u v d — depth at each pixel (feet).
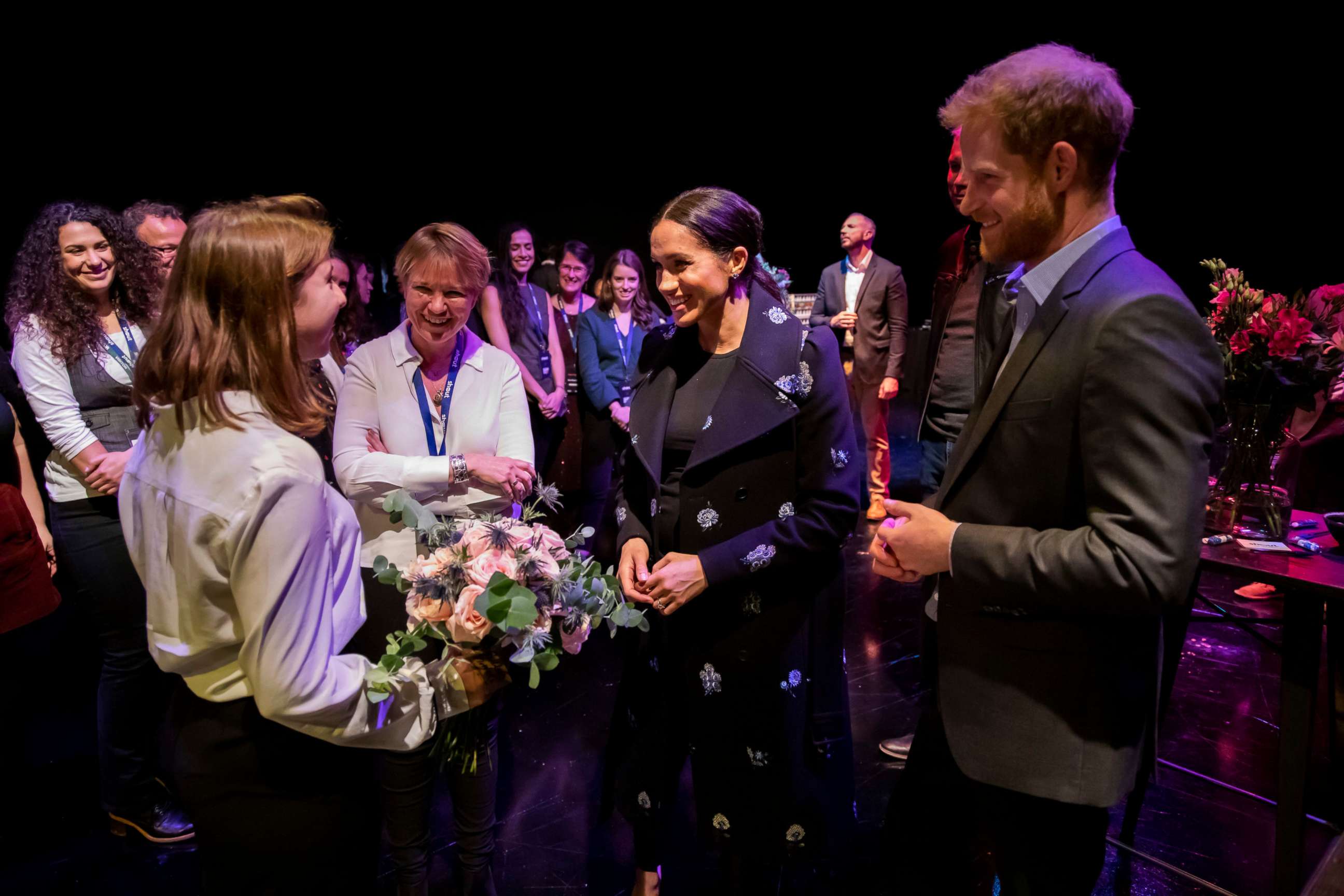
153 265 7.22
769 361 5.06
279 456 3.27
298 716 3.32
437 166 20.53
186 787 3.59
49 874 6.81
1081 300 3.63
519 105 21.15
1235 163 17.58
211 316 3.34
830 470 5.13
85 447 6.63
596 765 8.32
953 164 5.96
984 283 7.62
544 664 4.02
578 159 22.21
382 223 20.13
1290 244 17.42
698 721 5.45
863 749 8.44
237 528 3.17
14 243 15.34
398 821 5.77
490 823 6.05
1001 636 3.89
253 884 3.67
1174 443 3.33
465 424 6.07
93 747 8.64
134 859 7.00
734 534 5.25
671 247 4.92
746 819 5.46
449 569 3.96
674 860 6.96
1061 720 3.77
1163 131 18.17
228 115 17.37
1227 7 16.76
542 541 4.26
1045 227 3.77
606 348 13.75
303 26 17.92
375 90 19.20
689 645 5.42
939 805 4.72
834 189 22.67
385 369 6.02
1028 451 3.75
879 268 15.25
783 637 5.27
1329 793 7.61
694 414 5.29
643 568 5.39
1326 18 16.01
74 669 10.18
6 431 7.20
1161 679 5.13
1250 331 5.58
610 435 13.89
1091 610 3.50
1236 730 8.70
